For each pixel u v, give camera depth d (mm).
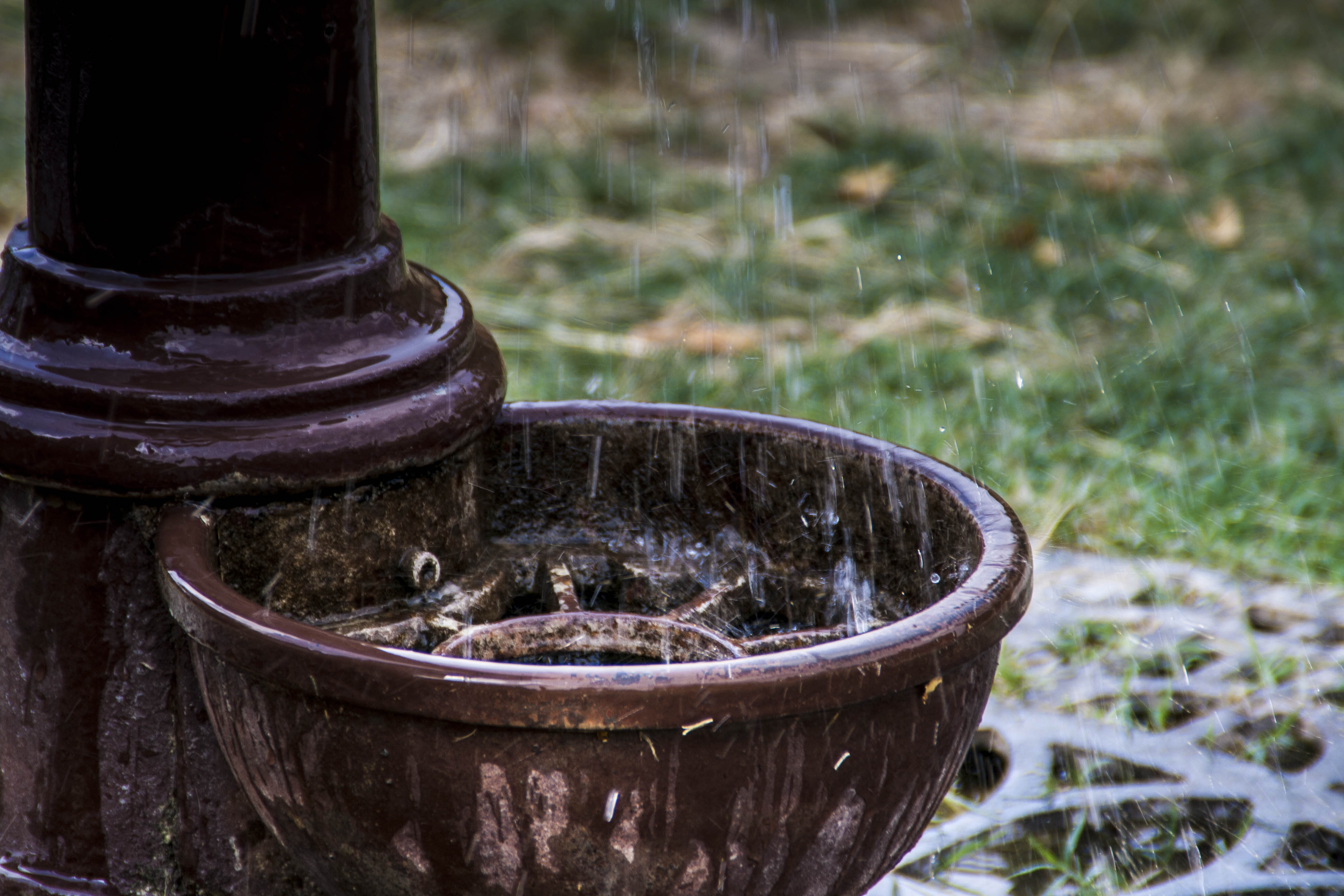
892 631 2510
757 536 2758
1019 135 6695
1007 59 8055
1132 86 7508
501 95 6738
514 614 2740
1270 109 7109
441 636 2652
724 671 2477
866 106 6984
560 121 6543
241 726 2545
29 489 2613
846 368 4270
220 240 2600
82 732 2637
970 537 2627
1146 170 6168
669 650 2627
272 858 2660
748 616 2740
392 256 2654
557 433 2768
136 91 2584
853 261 5180
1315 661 3104
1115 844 2871
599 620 2633
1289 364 4453
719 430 2750
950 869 2848
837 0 8859
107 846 2652
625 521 2787
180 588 2537
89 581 2611
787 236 5391
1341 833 2875
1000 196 5809
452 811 2502
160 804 2643
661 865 2512
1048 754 2963
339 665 2486
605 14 7711
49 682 2635
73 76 2592
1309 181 6078
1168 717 3020
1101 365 4367
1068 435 3912
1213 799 2912
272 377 2594
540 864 2510
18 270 2629
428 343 2645
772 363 4281
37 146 2615
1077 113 7047
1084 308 4863
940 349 4430
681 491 2773
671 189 5855
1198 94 7418
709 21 8227
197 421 2582
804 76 7469
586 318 4648
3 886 2664
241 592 2607
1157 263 5168
